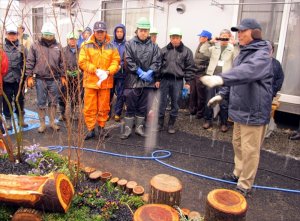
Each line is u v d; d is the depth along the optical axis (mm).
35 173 3197
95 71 4551
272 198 3438
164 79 5531
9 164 3434
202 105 6527
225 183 3719
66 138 5062
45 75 5031
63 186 2578
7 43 5020
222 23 6719
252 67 2674
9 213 2600
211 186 3633
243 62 2979
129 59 4953
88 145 4789
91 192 2984
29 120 6078
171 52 5438
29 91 9070
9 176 2631
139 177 3748
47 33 4855
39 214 2488
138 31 5000
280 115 6574
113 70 4727
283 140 5543
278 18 6145
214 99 3291
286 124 6531
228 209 2150
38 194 2418
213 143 5238
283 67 6242
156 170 4000
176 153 4688
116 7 8844
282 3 5875
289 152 4973
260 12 6309
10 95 5188
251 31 2949
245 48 2975
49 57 4949
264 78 2818
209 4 6852
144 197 3016
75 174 3191
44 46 4938
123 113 6680
